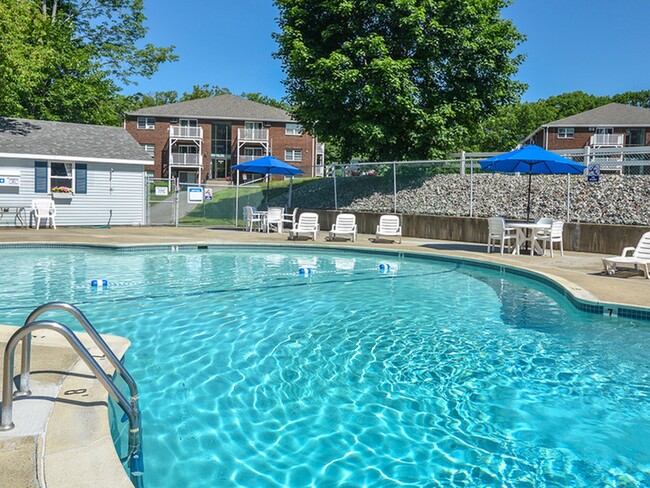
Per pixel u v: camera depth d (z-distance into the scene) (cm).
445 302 876
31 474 257
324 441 385
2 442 288
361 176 2422
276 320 741
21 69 2062
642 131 4791
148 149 4859
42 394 357
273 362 559
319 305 844
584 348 617
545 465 356
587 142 4847
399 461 358
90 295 883
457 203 1962
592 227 1437
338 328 702
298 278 1096
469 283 1061
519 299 905
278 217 1947
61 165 2058
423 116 2220
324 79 2208
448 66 2277
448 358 579
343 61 2106
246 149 4938
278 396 466
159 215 2747
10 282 984
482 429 409
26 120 2269
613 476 343
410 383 505
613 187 1666
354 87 2105
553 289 945
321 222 2291
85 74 3209
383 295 931
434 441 388
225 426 405
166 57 3769
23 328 292
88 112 3178
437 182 2130
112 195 2155
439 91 2359
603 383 507
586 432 405
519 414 437
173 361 556
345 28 2258
